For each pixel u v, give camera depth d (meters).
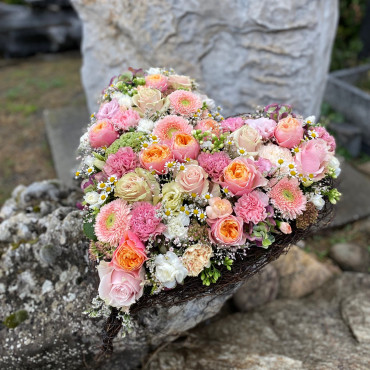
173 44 2.33
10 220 1.75
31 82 4.50
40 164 3.31
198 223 1.19
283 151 1.26
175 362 1.64
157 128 1.30
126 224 1.14
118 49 2.56
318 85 2.55
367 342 1.69
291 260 2.24
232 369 1.58
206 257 1.14
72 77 4.66
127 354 1.63
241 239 1.15
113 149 1.28
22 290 1.57
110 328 1.28
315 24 2.18
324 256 2.49
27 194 1.95
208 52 2.34
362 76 3.85
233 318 1.95
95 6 2.50
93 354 1.51
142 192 1.17
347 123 3.44
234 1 2.15
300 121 1.36
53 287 1.56
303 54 2.24
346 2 4.08
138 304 1.24
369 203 2.79
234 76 2.38
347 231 2.67
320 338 1.77
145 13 2.31
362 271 2.38
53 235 1.57
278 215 1.25
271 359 1.62
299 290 2.18
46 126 3.48
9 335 1.50
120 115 1.37
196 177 1.15
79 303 1.50
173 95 1.40
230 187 1.17
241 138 1.24
